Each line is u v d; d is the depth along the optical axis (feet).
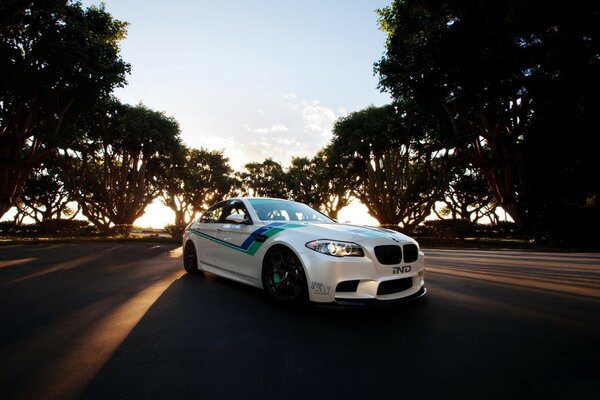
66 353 7.93
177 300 12.89
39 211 115.75
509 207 62.69
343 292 10.66
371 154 85.35
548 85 51.34
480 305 12.39
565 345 8.55
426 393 6.22
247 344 8.54
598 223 48.47
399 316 10.95
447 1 31.86
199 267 17.99
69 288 15.10
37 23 43.39
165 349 8.20
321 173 109.29
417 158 86.63
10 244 42.60
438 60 43.01
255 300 12.89
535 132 59.93
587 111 52.16
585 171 56.13
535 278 18.81
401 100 69.36
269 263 12.78
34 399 5.94
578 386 6.48
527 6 24.93
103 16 54.29
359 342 8.70
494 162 60.08
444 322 10.36
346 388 6.40
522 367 7.30
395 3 51.70
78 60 45.09
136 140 80.02
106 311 11.43
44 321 10.32
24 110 52.75
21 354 7.87
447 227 67.67
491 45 35.09
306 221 14.47
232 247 15.02
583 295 14.32
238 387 6.43
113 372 7.00
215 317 10.75
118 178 87.25
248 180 134.10
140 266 22.39
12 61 43.09
